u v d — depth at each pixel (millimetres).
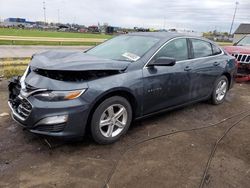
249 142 4184
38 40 21016
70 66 3439
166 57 4188
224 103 6207
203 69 5156
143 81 4023
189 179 3135
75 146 3768
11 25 76062
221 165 3467
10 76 7531
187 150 3816
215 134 4426
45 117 3318
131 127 4508
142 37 4801
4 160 3361
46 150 3633
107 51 4672
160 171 3266
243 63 8164
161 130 4453
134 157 3566
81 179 3059
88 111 3465
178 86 4656
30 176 3076
